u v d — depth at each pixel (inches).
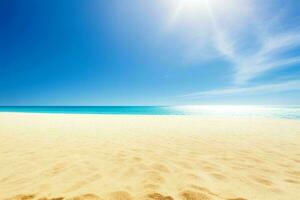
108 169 117.0
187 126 348.8
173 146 181.5
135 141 205.6
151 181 98.5
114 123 402.0
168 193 85.6
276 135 249.1
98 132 269.9
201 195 83.5
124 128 317.4
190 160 136.1
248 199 81.4
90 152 157.2
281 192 88.0
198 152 159.2
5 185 94.7
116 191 87.3
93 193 85.6
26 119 480.1
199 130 295.3
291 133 265.3
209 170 115.7
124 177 104.4
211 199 80.6
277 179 103.0
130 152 158.1
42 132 264.5
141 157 143.2
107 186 93.0
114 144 189.5
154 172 111.7
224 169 117.7
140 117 593.0
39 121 430.0
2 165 123.7
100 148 171.8
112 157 142.9
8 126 328.8
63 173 110.4
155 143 195.5
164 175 107.1
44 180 100.5
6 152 155.3
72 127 325.7
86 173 110.4
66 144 187.6
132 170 115.3
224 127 335.6
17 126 329.4
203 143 196.7
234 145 186.9
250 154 153.1
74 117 576.1
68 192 86.8
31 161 132.2
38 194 85.1
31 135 239.1
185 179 101.5
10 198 81.9
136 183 96.3
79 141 203.5
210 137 233.0
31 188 91.1
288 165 126.2
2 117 538.3
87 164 126.3
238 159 139.2
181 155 149.3
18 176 106.0
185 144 191.2
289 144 192.2
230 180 100.9
